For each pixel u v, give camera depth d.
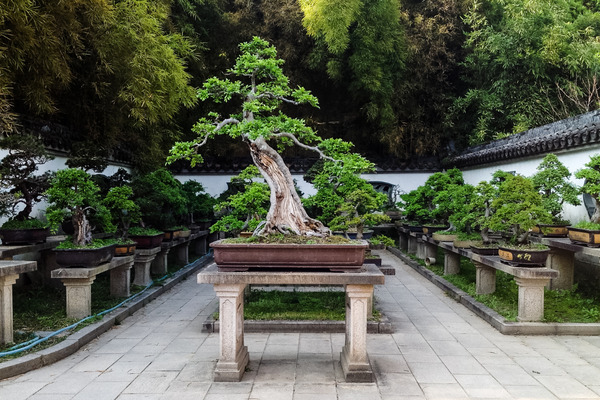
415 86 14.95
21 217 7.01
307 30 13.30
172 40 10.19
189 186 11.64
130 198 8.62
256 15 14.60
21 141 6.38
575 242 6.68
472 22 14.46
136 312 7.02
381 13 12.91
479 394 3.99
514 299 7.12
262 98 5.29
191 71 12.91
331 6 12.03
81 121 9.45
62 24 6.84
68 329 5.59
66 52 7.55
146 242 8.26
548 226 7.72
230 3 14.77
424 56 14.61
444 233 9.30
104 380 4.29
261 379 4.33
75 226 6.35
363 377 4.27
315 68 14.33
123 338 5.68
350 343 4.36
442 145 15.52
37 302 6.88
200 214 12.90
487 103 13.73
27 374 4.43
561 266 7.61
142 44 8.01
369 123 15.54
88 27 7.51
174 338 5.69
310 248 4.23
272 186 4.85
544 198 7.62
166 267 9.59
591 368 4.63
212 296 8.14
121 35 7.77
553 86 13.59
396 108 15.19
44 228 6.93
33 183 7.01
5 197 6.33
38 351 4.80
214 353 5.11
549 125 9.77
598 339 5.63
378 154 15.99
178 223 11.61
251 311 6.48
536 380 4.32
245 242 4.39
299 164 15.34
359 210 8.09
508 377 4.39
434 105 15.29
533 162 10.08
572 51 12.62
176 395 3.96
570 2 14.55
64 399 3.86
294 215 4.84
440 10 14.62
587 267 7.82
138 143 11.30
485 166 12.70
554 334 5.80
